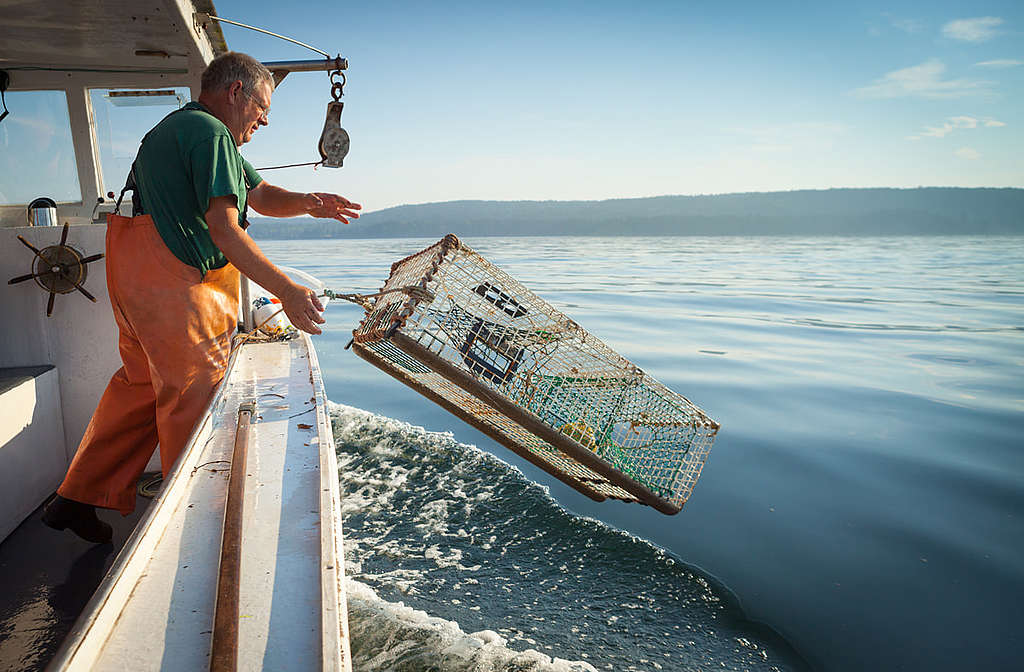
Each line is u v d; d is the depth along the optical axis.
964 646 2.89
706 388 7.45
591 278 25.81
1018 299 18.20
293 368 3.37
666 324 12.77
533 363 2.63
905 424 6.11
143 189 2.34
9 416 2.87
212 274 2.47
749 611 3.17
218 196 2.20
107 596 1.26
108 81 3.98
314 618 1.33
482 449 5.36
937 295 19.47
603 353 2.72
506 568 3.54
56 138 4.06
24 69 3.88
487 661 2.72
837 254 51.44
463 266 2.51
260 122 2.66
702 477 4.86
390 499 4.38
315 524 1.72
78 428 3.44
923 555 3.69
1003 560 3.61
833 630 3.02
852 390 7.40
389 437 5.56
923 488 4.61
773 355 9.49
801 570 3.55
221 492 1.89
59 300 3.34
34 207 3.95
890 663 2.80
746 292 20.03
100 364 3.43
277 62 3.93
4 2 2.85
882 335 11.59
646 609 3.17
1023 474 4.85
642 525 4.09
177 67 3.95
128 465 2.63
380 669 2.65
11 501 2.88
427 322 2.39
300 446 2.26
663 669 2.73
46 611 2.28
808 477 4.84
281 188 3.25
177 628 1.27
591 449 2.57
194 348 2.39
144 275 2.30
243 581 1.45
